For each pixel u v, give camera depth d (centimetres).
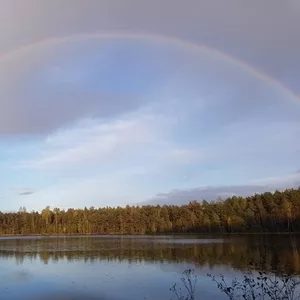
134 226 15725
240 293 2192
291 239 7519
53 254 5569
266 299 1769
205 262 3988
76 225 16962
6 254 5691
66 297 2464
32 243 9031
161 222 14700
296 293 1909
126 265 3959
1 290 2722
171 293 2461
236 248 5653
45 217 17475
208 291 2425
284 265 3394
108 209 17425
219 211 13125
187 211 14375
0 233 16750
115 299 2367
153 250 5819
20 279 3191
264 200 12388
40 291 2661
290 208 10919
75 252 5844
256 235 9806
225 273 3100
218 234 11600
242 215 12056
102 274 3359
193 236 10988
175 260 4291
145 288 2664
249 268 3344
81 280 3084
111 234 15988
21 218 17262
